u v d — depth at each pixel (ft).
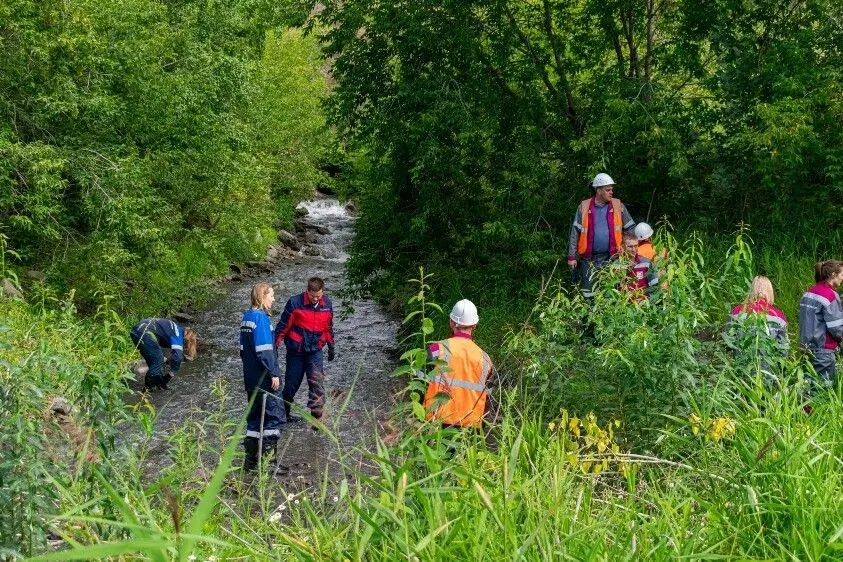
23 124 46.83
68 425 12.49
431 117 39.50
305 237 98.17
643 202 41.42
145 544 6.50
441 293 43.50
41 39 43.91
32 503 11.39
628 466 13.99
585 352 20.16
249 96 62.69
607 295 20.74
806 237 35.65
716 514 11.64
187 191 59.93
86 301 47.60
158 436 28.02
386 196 45.68
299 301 31.71
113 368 14.88
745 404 15.58
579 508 11.64
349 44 43.34
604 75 41.06
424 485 11.47
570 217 41.65
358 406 34.65
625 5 40.19
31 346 16.52
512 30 42.04
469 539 10.00
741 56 38.65
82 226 51.88
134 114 51.75
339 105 45.03
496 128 40.81
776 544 11.37
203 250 71.20
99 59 46.14
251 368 27.04
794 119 33.91
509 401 15.26
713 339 19.76
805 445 12.63
